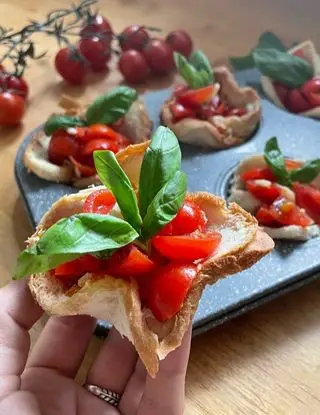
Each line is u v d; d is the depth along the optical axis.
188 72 0.31
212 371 0.23
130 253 0.17
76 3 0.41
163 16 0.40
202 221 0.19
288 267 0.25
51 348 0.22
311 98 0.32
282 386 0.23
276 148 0.27
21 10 0.41
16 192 0.29
